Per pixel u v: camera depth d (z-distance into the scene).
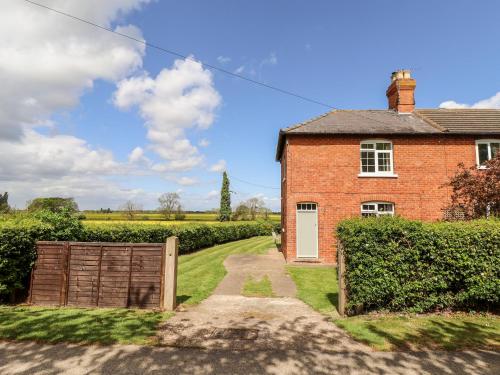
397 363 5.16
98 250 8.43
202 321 7.20
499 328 6.67
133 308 8.16
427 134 16.88
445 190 16.81
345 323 7.02
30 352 5.38
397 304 7.66
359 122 18.23
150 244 8.33
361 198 16.91
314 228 16.97
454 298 7.62
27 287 8.70
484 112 19.48
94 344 5.73
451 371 4.89
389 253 7.54
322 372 4.86
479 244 7.44
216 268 14.70
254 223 40.19
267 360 5.24
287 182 17.17
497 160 11.30
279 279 12.39
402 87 19.64
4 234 7.90
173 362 5.12
